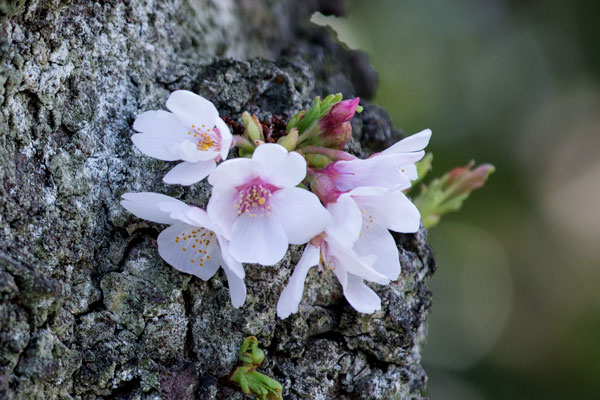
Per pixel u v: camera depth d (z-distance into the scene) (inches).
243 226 21.3
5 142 21.0
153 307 21.5
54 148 21.5
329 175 21.7
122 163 22.0
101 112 22.1
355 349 22.5
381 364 22.7
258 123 22.0
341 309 22.5
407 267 22.9
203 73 23.4
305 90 23.8
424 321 23.7
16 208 21.0
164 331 21.6
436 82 41.0
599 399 40.8
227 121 22.9
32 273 20.6
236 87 23.2
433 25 41.3
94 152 21.9
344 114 21.9
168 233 21.5
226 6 25.2
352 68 27.0
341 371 22.4
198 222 20.8
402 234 23.1
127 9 22.7
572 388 41.4
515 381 41.9
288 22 26.7
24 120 21.3
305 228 21.1
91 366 21.1
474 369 41.9
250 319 21.9
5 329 20.3
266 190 21.3
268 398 21.6
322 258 21.9
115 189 21.9
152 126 21.7
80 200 21.6
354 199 21.6
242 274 20.9
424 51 40.9
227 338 21.8
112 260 21.7
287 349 22.2
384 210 21.6
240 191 21.3
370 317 22.5
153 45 23.1
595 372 41.4
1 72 20.9
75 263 21.4
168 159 21.6
